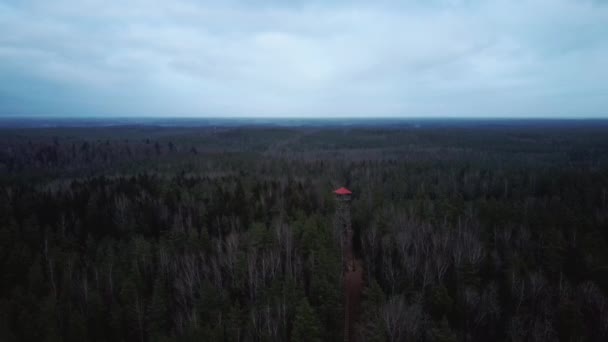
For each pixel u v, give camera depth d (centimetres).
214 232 5694
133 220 5766
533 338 3275
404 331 3170
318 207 6575
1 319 3262
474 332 3541
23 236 5003
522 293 3700
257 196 6931
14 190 7144
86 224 5744
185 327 3544
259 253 4644
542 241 4759
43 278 4153
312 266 4269
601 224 5400
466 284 3984
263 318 3547
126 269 4388
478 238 4875
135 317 3684
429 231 4981
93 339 3578
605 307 3519
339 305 3666
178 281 4138
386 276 4234
